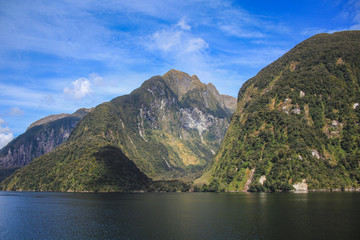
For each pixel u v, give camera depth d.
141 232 98.88
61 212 151.00
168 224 112.00
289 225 100.75
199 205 175.25
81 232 101.06
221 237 89.19
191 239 88.19
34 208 170.00
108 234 97.31
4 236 97.56
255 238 86.44
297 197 190.50
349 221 104.25
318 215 116.56
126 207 171.62
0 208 171.12
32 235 98.31
